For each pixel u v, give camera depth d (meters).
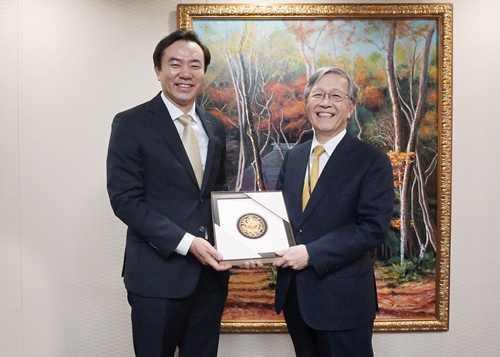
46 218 2.13
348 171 1.57
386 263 2.15
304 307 1.54
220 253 1.51
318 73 1.62
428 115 2.10
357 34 2.08
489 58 2.12
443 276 2.13
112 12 2.09
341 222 1.56
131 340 2.18
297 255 1.50
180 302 1.56
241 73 2.09
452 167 2.14
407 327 2.15
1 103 2.09
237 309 2.14
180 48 1.57
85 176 2.12
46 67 2.09
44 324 2.15
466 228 2.16
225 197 1.64
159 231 1.49
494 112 2.13
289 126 2.10
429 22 2.08
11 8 2.07
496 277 2.18
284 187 1.71
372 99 2.10
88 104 2.11
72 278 2.15
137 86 2.11
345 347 1.53
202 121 1.68
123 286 2.16
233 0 2.10
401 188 2.12
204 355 1.67
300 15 2.06
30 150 2.10
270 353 2.18
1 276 2.13
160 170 1.55
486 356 2.19
